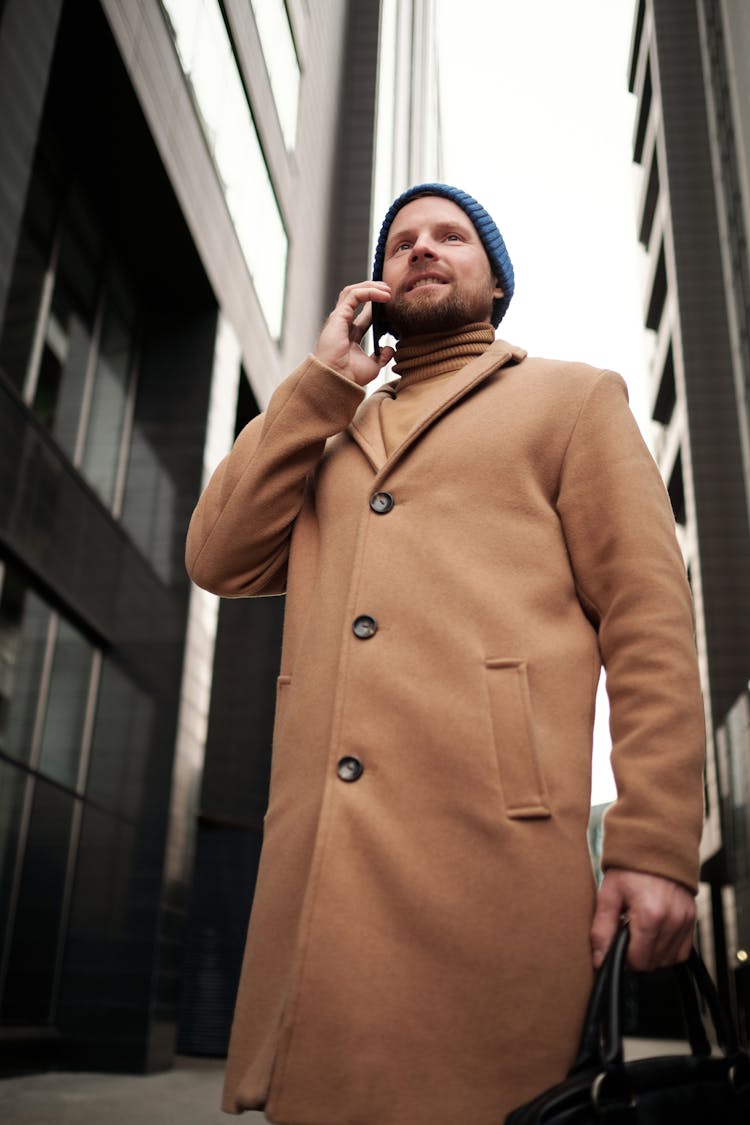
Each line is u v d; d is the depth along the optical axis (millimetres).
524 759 1292
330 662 1437
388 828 1267
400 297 1781
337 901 1221
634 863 1198
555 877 1240
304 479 1663
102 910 10203
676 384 30469
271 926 1314
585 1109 1015
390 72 34594
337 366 1724
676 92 32094
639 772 1250
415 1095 1127
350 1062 1137
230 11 13891
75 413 10734
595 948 1212
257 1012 1271
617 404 1571
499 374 1658
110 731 10859
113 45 9500
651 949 1161
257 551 1695
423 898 1220
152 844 10516
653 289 34031
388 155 31109
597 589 1462
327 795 1296
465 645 1369
